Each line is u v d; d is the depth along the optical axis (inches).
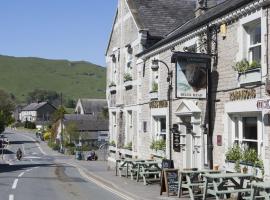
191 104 682.2
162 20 1009.5
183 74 598.2
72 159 2400.3
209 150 620.1
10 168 1237.7
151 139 874.8
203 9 877.8
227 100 583.8
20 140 3907.5
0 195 592.1
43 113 5964.6
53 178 858.8
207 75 606.9
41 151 3048.7
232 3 625.9
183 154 727.1
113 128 1215.6
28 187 687.1
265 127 496.7
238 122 574.2
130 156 1023.6
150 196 568.7
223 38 601.0
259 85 511.8
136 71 984.3
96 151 2751.0
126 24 1066.7
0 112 3075.8
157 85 852.6
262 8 511.8
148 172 701.9
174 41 756.0
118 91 1138.7
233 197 531.8
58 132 3467.0
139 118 959.6
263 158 500.7
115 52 1163.3
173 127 749.3
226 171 572.7
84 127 3253.0
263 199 454.0
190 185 520.7
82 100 4749.0
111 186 691.4
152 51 864.3
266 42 502.3
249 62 546.6
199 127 669.3
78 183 755.4
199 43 665.0
